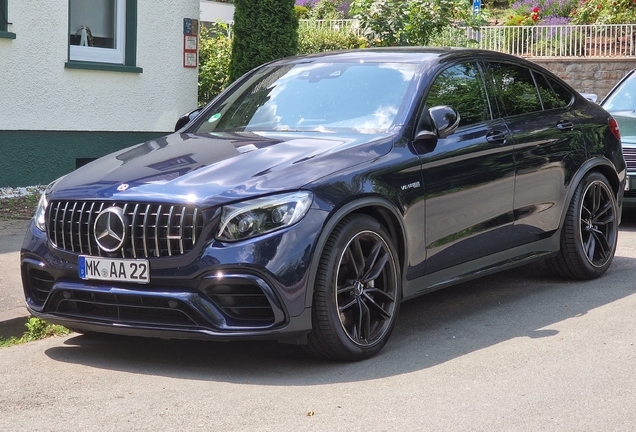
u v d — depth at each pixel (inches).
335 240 186.4
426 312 240.5
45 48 422.3
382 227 198.4
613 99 424.5
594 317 230.2
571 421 155.7
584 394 169.9
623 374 182.1
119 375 187.6
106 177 196.1
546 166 253.6
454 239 221.1
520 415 158.9
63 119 432.1
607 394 169.9
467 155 223.8
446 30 724.7
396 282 202.5
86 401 169.9
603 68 975.6
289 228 180.1
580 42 982.4
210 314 179.5
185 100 485.4
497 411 161.2
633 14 1027.3
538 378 180.2
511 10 1190.9
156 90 471.8
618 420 156.1
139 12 461.4
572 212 266.1
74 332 226.1
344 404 166.2
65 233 192.7
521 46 996.6
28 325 223.0
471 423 155.0
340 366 191.6
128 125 460.4
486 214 231.1
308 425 155.0
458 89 234.1
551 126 260.1
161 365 195.0
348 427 153.8
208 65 593.9
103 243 185.6
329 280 185.0
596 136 277.6
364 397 170.2
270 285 178.1
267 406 165.5
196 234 179.3
